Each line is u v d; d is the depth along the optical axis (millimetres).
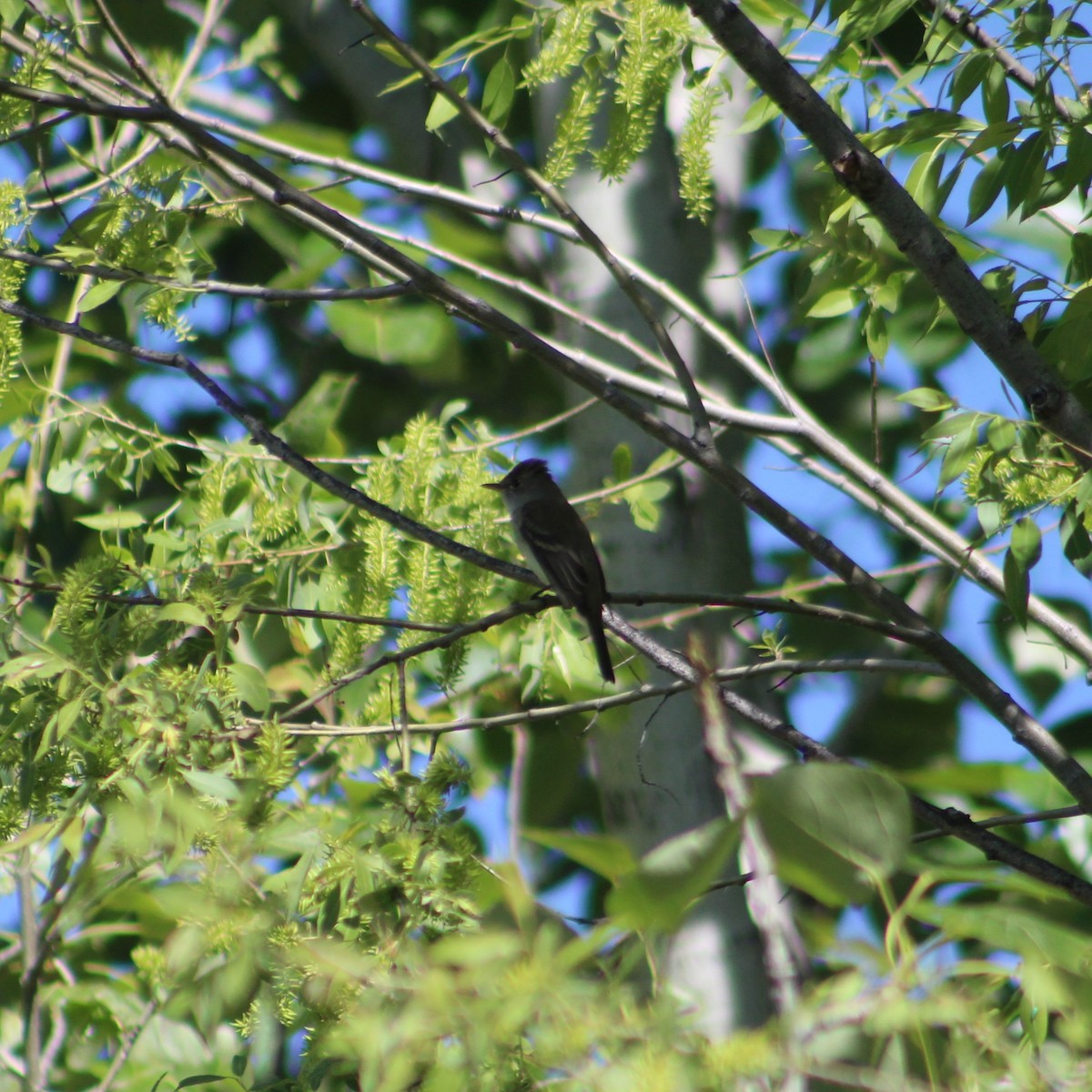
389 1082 3811
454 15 17281
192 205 9805
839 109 9609
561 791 13836
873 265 8938
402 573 9789
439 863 5492
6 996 10406
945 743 16250
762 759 12828
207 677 6852
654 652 8656
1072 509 7164
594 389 8234
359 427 18562
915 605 15977
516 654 11492
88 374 16375
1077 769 7727
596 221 13945
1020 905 3992
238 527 9289
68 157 15336
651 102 9016
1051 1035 4191
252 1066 5867
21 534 11789
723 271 14750
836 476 9133
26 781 6691
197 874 5305
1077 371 7637
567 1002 3465
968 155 7469
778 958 3625
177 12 16938
